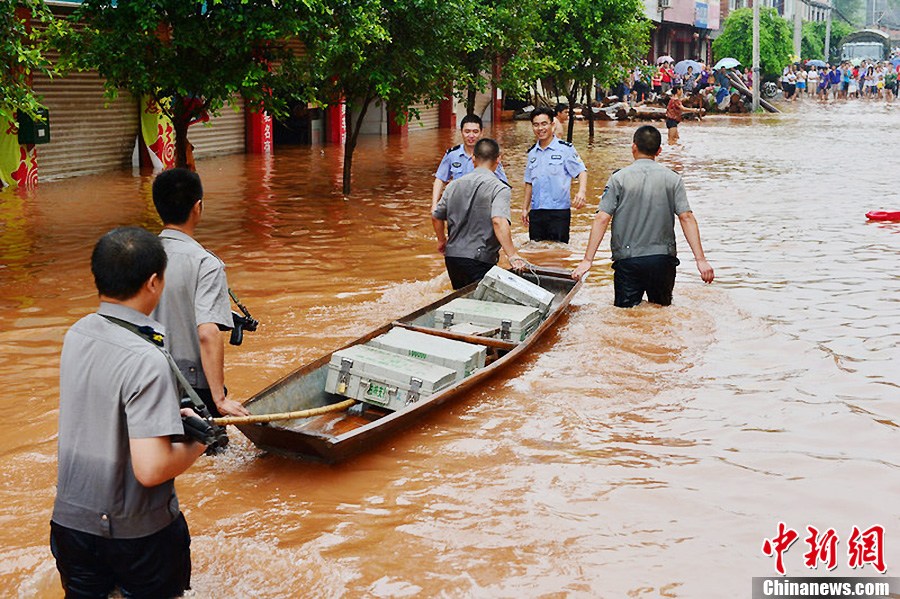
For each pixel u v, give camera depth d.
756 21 42.44
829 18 80.19
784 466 5.69
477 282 8.56
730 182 18.36
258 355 7.66
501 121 36.41
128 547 3.73
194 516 5.12
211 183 17.69
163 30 12.40
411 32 15.56
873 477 5.53
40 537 4.89
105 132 18.84
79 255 11.10
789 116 40.75
